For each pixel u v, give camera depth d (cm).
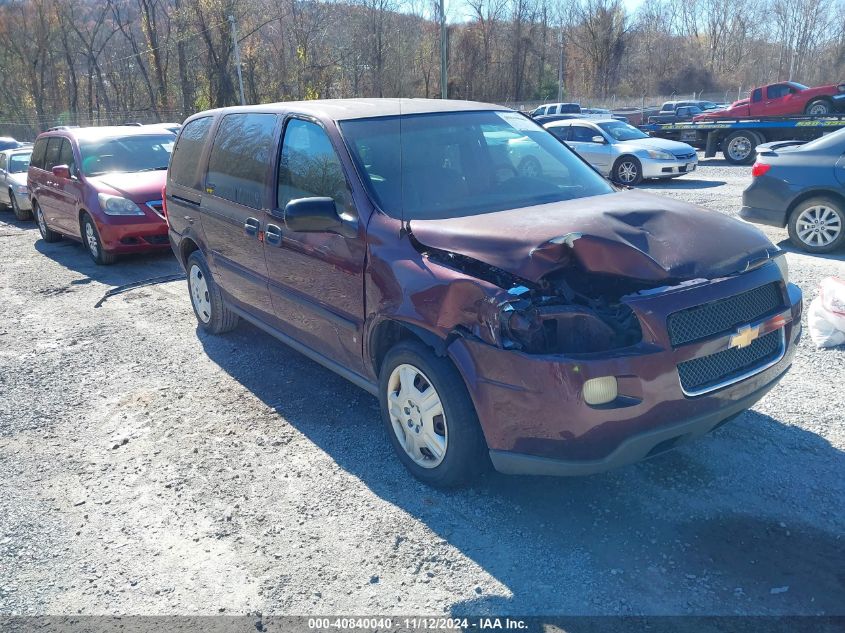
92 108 6078
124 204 911
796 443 396
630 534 326
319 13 5247
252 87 5106
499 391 315
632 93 7619
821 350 521
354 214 390
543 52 7181
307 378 526
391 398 381
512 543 323
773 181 841
